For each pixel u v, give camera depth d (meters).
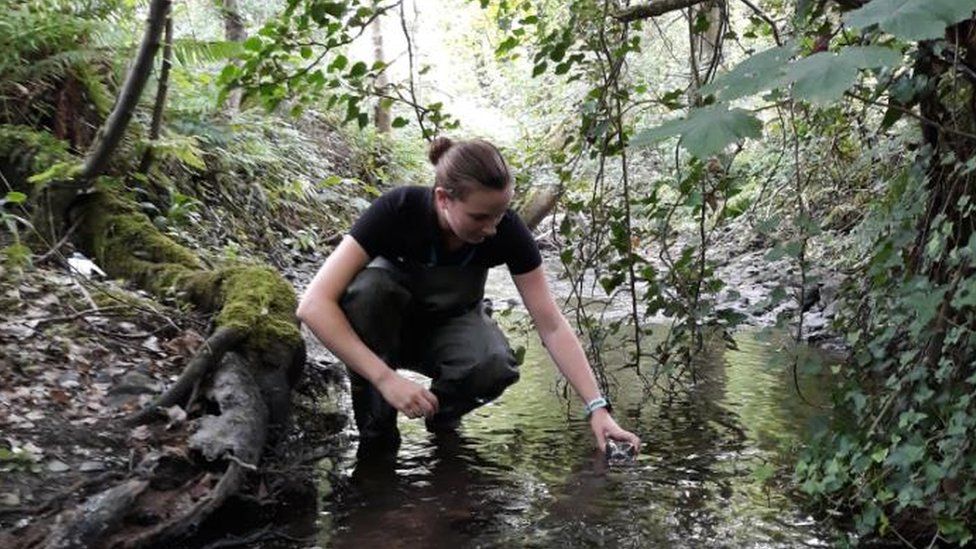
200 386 2.68
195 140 5.14
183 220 4.73
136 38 4.95
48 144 4.03
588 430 3.19
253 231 5.67
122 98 3.74
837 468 2.11
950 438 2.04
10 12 4.16
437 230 2.73
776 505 2.45
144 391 2.69
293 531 2.26
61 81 4.45
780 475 2.68
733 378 3.96
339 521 2.33
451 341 2.96
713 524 2.32
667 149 3.87
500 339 3.02
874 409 2.25
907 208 2.27
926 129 2.27
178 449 2.37
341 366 3.81
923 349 2.13
